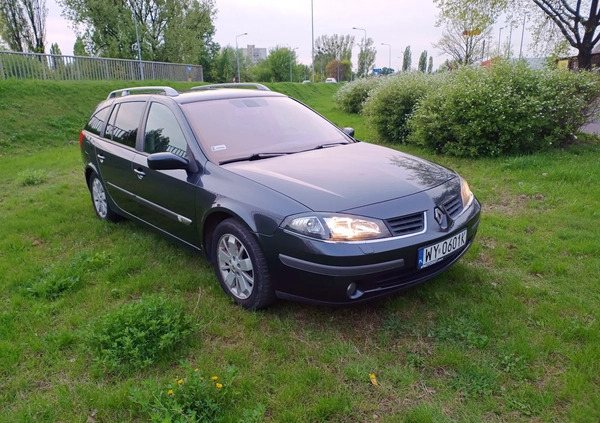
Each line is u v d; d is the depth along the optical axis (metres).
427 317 3.21
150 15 36.78
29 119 14.44
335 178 3.23
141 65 25.39
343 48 75.56
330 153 3.87
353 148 4.09
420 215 3.02
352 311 3.31
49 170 9.00
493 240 4.55
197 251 3.81
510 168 7.43
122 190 4.74
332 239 2.78
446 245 3.07
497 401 2.43
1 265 4.32
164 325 2.97
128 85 21.02
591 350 2.73
